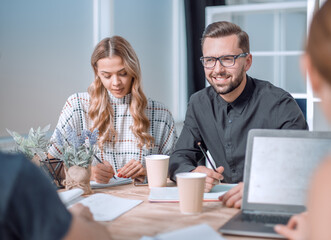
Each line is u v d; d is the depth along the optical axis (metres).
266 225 1.11
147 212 1.30
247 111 2.00
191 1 4.57
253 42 4.38
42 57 3.25
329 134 1.25
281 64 4.35
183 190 1.27
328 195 0.59
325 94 0.57
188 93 4.68
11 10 3.00
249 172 1.28
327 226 0.59
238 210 1.31
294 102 1.99
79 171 1.54
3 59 2.94
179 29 4.85
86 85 3.70
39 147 1.61
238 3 4.55
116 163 2.13
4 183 0.72
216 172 1.60
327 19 0.55
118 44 1.99
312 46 0.56
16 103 3.04
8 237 0.74
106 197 1.43
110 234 1.00
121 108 2.13
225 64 1.88
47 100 3.30
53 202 0.76
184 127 2.13
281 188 1.24
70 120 2.12
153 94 4.55
